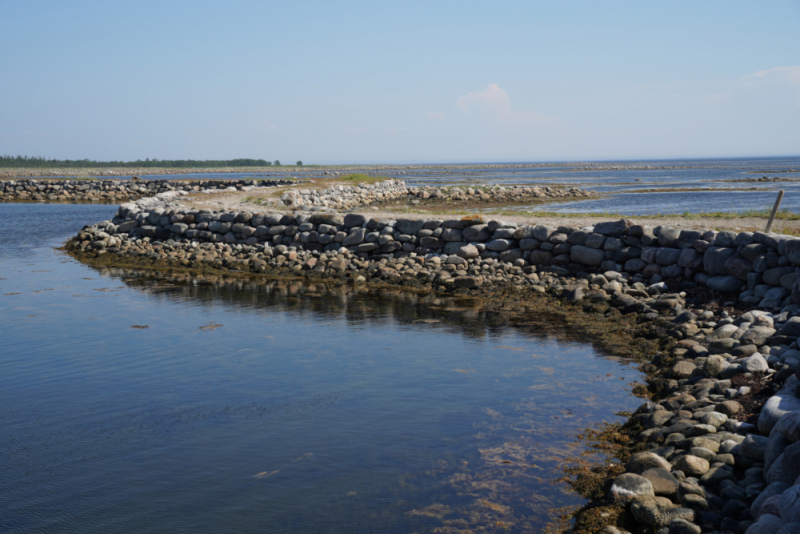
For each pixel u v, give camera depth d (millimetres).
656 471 5574
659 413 7035
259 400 8117
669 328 11008
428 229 18156
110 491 5754
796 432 5105
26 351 10383
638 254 14836
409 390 8477
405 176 125438
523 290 15000
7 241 26062
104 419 7492
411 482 5891
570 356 10055
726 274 12688
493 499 5574
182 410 7777
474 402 8008
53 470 6180
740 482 5324
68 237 27406
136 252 21500
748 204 35750
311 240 19750
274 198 32781
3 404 7988
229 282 17391
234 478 5996
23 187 59500
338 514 5316
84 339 11164
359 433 7043
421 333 11617
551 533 5020
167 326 12172
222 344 10859
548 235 16156
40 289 16141
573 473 6051
